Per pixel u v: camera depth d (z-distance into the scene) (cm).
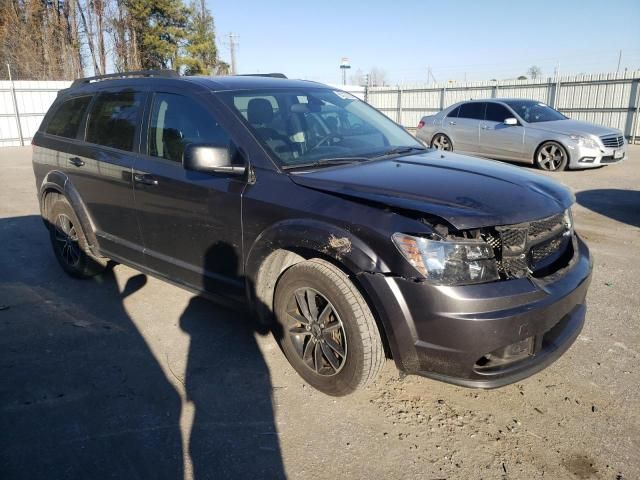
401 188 280
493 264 258
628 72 1723
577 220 730
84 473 251
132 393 314
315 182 298
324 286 286
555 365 339
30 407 302
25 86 2159
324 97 413
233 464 255
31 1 3481
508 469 250
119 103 429
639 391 310
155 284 488
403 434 275
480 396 308
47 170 496
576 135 1101
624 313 416
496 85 2108
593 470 248
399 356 266
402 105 2447
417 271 252
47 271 533
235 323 403
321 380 305
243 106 352
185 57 3972
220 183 333
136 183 392
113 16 3822
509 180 301
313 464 254
